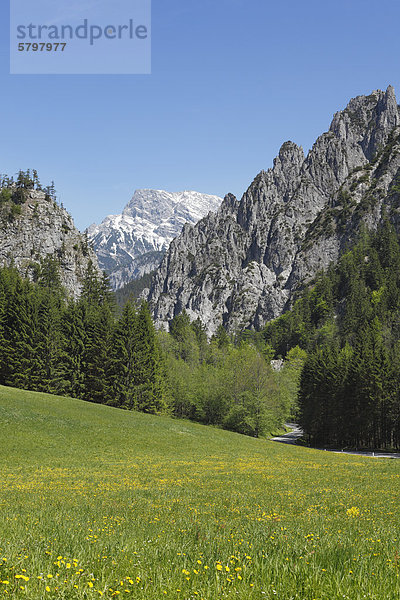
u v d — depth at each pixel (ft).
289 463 139.44
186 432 197.98
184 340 574.15
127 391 273.75
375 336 358.84
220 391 339.16
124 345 281.74
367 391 290.76
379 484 85.76
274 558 27.07
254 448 189.57
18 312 289.12
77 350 292.81
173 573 23.91
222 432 218.38
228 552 28.76
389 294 607.37
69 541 30.58
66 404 202.18
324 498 66.23
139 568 24.53
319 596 21.27
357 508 56.29
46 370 280.10
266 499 65.26
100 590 20.48
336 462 149.07
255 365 326.44
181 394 364.99
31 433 155.02
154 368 292.81
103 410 207.82
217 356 503.61
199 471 111.24
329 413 324.39
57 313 294.05
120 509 53.57
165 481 90.27
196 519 46.88
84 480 92.43
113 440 166.30
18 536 32.27
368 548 31.17
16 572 22.00
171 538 34.60
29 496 67.51
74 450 148.46
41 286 477.36
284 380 446.19
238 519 47.26
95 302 426.10
